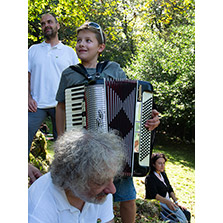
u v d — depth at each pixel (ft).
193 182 17.39
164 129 28.35
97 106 6.62
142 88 7.01
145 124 7.09
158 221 8.72
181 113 25.94
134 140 6.96
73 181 3.76
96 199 3.96
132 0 29.60
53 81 9.82
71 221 4.27
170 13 28.89
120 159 3.93
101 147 3.77
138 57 29.86
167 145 27.32
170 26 31.27
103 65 7.35
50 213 4.15
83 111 6.87
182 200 14.15
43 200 4.17
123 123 6.83
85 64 7.53
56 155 3.94
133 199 7.16
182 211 10.89
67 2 20.27
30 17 19.58
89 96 6.70
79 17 21.40
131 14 31.32
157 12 29.84
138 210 9.22
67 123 7.07
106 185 3.89
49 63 9.82
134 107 6.93
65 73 7.39
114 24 32.04
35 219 4.08
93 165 3.64
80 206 4.36
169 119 27.37
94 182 3.75
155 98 26.71
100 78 6.93
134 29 35.73
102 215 4.69
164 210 10.21
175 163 21.75
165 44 28.43
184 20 29.89
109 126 6.72
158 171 10.85
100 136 3.97
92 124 6.66
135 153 6.98
